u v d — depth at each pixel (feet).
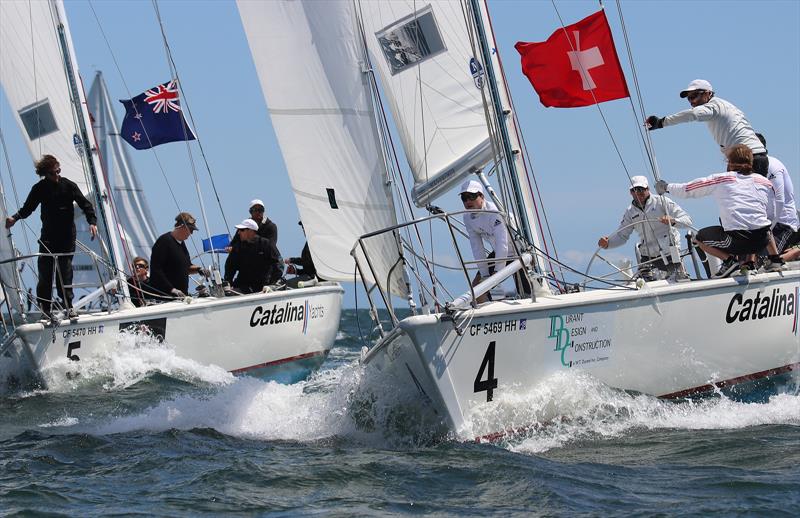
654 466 37.37
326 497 33.91
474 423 41.11
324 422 45.62
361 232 51.70
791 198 53.88
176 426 47.62
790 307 51.98
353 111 51.06
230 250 73.87
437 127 52.60
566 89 50.78
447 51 51.98
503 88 48.24
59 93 78.79
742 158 49.42
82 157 75.72
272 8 51.88
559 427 43.19
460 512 31.86
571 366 43.57
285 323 71.82
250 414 48.47
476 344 40.83
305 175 52.49
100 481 37.14
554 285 48.49
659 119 50.34
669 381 47.26
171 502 33.76
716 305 48.52
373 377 43.39
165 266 70.90
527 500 32.94
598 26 49.42
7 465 40.22
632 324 45.57
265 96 52.42
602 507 32.01
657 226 54.29
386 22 52.47
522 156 47.83
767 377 51.70
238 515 32.17
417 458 38.60
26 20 77.61
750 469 36.50
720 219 49.67
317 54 51.21
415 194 52.95
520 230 45.55
